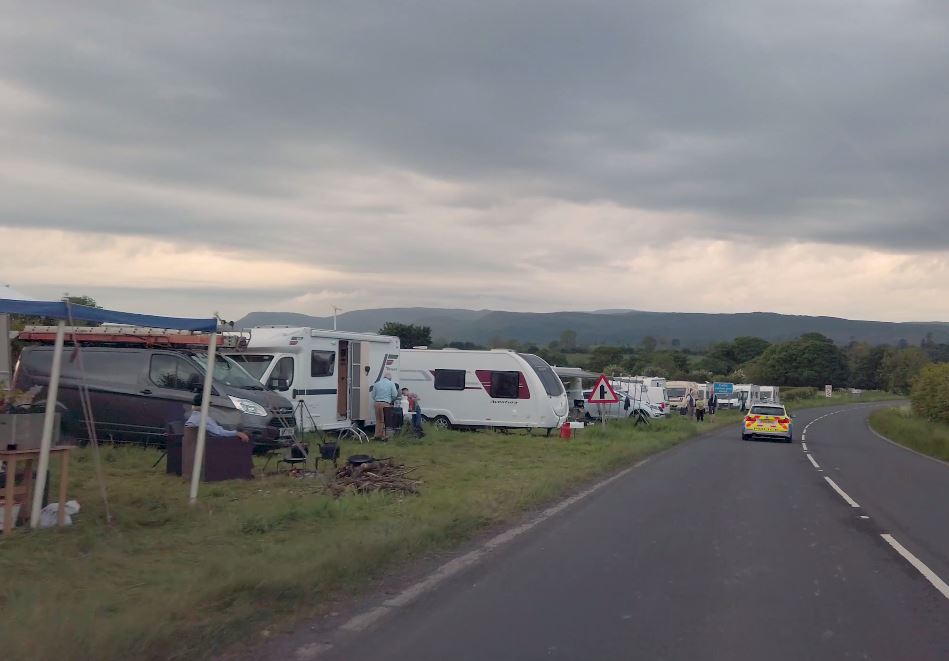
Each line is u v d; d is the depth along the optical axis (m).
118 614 6.27
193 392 16.22
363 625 6.59
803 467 22.20
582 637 6.42
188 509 10.62
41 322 21.19
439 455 19.42
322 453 15.38
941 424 42.06
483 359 27.17
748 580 8.47
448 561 9.03
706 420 49.28
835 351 133.75
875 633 6.71
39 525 9.30
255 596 6.90
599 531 11.14
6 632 5.58
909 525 12.46
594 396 25.66
